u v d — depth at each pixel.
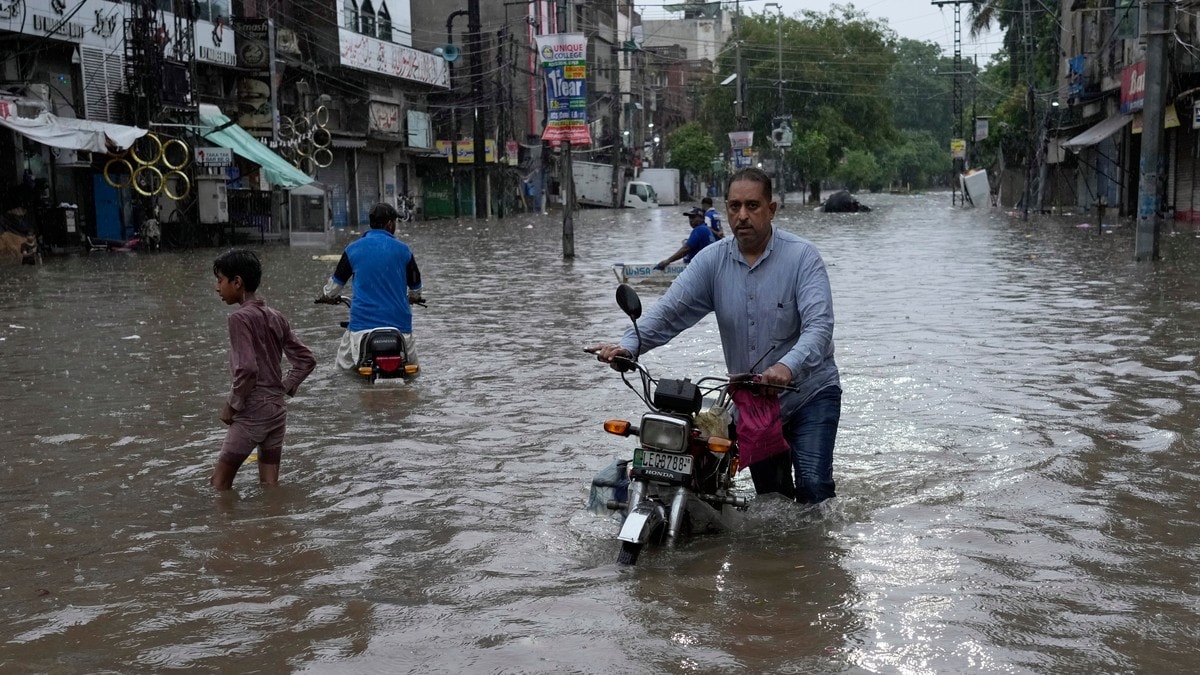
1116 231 30.91
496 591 4.62
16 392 9.27
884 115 81.06
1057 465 6.48
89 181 29.73
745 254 5.45
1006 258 22.06
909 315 13.38
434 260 24.84
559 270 21.44
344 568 4.94
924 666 3.82
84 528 5.61
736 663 3.86
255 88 35.94
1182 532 5.27
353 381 9.62
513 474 6.54
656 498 5.23
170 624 4.32
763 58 80.62
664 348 11.19
